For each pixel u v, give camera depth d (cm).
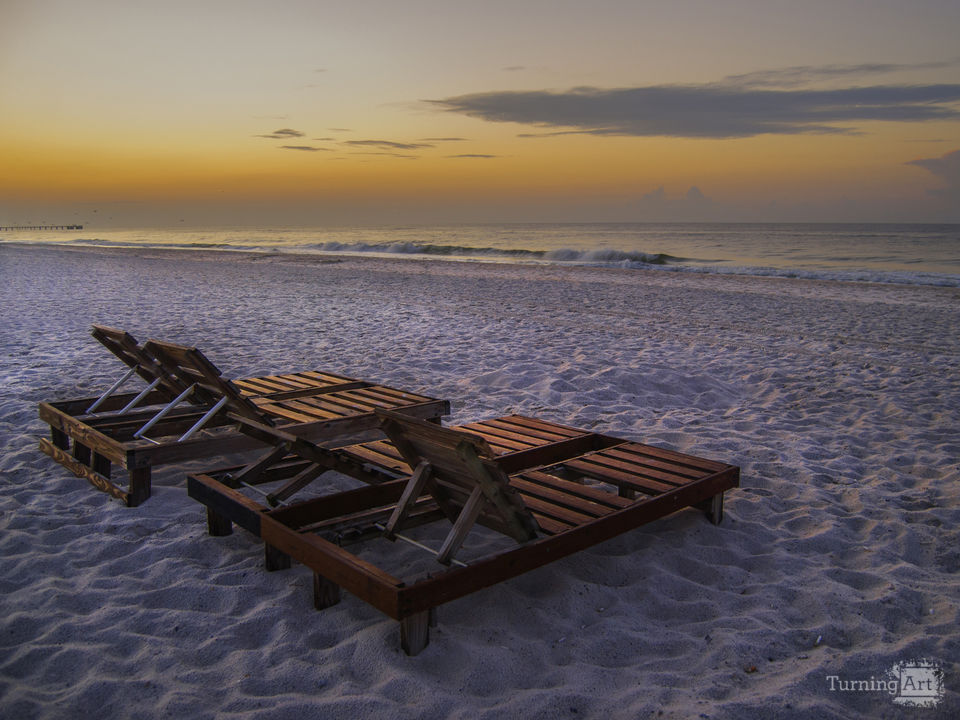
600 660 282
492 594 329
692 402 701
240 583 338
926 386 744
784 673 271
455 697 254
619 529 345
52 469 489
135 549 373
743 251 4466
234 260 2811
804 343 998
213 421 520
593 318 1227
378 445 471
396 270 2273
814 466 507
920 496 450
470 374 795
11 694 254
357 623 303
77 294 1554
